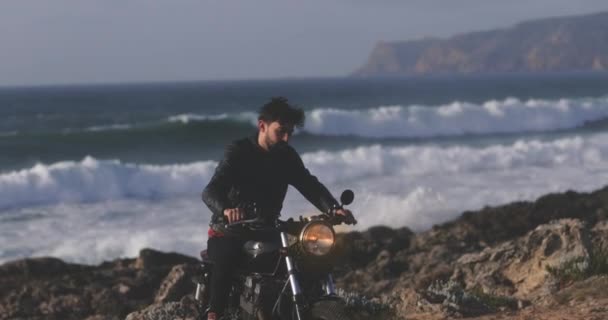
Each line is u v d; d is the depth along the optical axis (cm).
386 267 2581
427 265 2466
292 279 792
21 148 6819
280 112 873
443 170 5031
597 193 3609
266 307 829
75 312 2262
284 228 816
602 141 5775
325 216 830
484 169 5059
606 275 1458
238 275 862
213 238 881
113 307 2247
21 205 4084
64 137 7162
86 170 4512
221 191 859
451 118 8275
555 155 5350
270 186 895
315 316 775
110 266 2817
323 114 7831
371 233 3189
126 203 4116
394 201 3803
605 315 1225
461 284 1736
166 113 12825
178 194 4438
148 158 6562
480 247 2839
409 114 8131
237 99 19838
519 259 1669
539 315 1280
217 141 7500
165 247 3155
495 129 8275
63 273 2738
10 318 2250
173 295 1986
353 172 4925
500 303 1430
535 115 8600
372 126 7981
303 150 7069
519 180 4612
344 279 2514
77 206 4034
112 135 7375
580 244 1585
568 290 1422
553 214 3341
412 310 1385
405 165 5062
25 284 2558
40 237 3344
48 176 4403
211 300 858
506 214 3328
